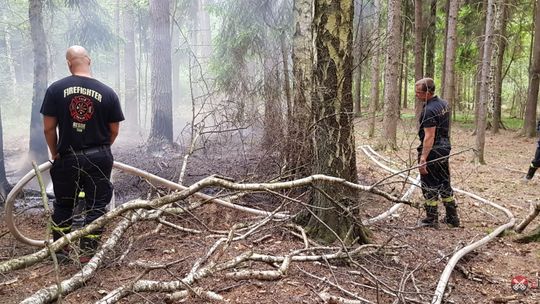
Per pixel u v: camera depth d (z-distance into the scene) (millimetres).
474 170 8430
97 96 3350
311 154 4285
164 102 9273
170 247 3678
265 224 3920
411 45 18500
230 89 9180
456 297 3061
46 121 3285
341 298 2768
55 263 2402
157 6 9414
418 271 3443
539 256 3955
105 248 3080
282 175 4648
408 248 3879
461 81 23828
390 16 10172
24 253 3705
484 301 3049
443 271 3254
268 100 5973
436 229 4672
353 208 3646
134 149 9930
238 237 3555
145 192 5523
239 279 2984
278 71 6484
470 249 3699
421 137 4820
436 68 22844
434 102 4645
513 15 16234
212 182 2969
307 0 6035
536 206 4312
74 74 3393
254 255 3162
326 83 3678
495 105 14586
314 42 3705
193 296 2717
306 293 2848
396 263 3549
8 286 2943
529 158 10078
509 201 6199
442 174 4695
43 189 2740
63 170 3318
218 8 10703
